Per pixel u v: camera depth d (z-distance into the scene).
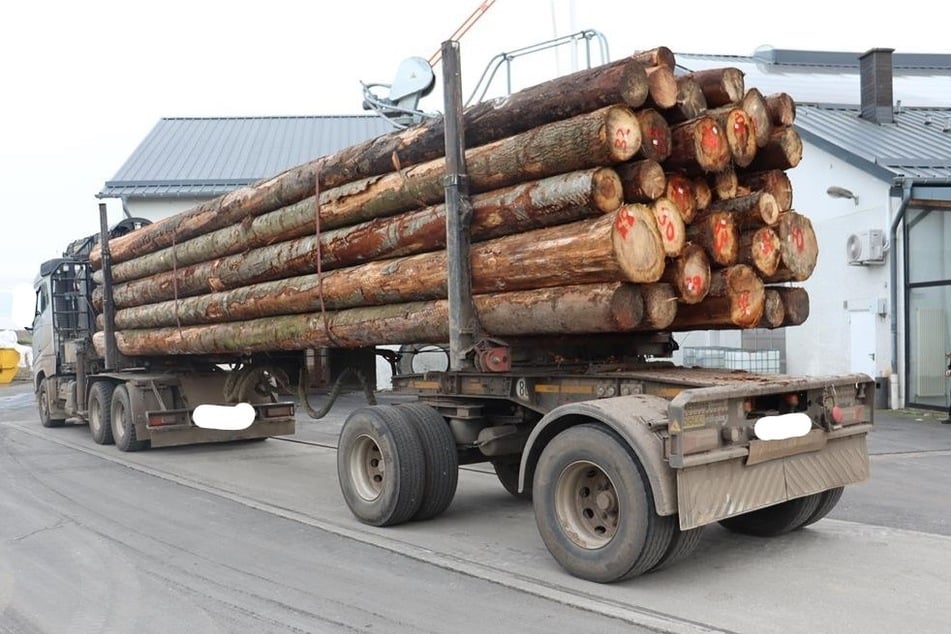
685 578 5.07
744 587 4.87
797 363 17.61
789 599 4.64
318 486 8.53
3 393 26.30
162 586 5.12
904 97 22.81
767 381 5.22
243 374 10.58
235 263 8.94
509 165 5.63
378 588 5.01
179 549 6.00
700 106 5.54
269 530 6.55
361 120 29.52
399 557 5.70
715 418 4.83
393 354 8.41
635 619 4.36
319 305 7.77
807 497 5.80
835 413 5.52
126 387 11.30
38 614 4.67
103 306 12.49
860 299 15.80
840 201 16.27
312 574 5.33
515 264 5.60
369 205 6.98
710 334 19.53
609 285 5.11
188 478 9.09
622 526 4.80
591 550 4.98
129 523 6.86
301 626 4.39
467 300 5.99
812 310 17.12
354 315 7.37
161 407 11.03
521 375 5.94
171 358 11.92
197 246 9.70
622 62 5.12
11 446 12.16
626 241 4.99
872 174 15.20
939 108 20.42
